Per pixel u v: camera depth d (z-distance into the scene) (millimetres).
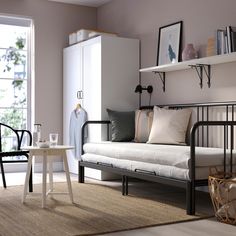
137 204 3572
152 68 4656
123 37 5676
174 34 4711
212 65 4219
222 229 2771
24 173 5730
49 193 3791
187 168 3201
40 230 2721
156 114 4586
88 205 3523
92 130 5277
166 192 4215
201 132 4328
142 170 3713
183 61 4238
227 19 4016
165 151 3465
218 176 3115
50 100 6008
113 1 5906
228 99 4020
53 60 6039
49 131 5996
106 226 2826
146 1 5215
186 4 4559
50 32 6031
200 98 4375
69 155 5816
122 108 5254
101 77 5125
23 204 3557
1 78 5883
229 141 3967
